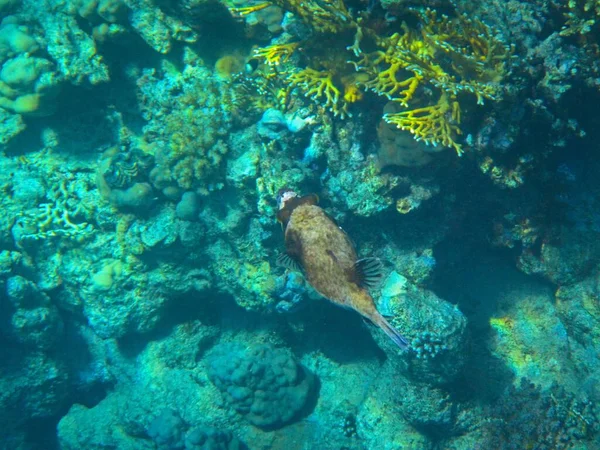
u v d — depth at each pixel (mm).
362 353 1951
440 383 1487
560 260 1457
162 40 1626
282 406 1844
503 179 1260
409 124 1136
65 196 1939
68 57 1722
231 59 1674
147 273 1893
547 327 1575
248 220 1664
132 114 1879
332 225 610
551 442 1381
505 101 1126
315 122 1396
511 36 1176
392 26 1218
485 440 1465
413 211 1344
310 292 1635
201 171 1598
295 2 1172
